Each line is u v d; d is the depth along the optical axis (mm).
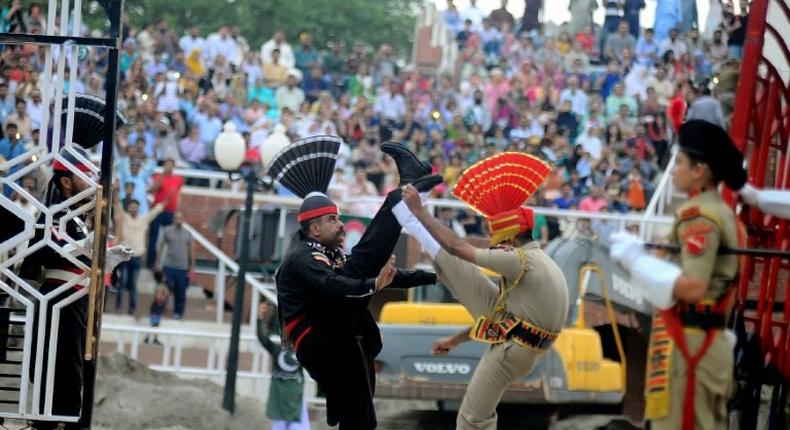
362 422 14398
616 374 25172
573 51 45938
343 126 42219
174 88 40781
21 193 14359
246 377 31344
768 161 15695
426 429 27203
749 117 13953
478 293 14992
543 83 44469
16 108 35531
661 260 11258
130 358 28547
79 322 15305
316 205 14367
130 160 36469
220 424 26719
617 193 39344
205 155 40562
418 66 48812
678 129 12195
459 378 24391
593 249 25703
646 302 25422
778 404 13688
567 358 24766
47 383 14406
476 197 14922
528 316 14641
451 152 41781
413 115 43000
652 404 11406
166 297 34531
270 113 43406
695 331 11219
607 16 45469
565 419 26656
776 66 15625
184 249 35594
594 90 44062
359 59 47938
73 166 14406
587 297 25750
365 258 14352
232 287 37219
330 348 14273
